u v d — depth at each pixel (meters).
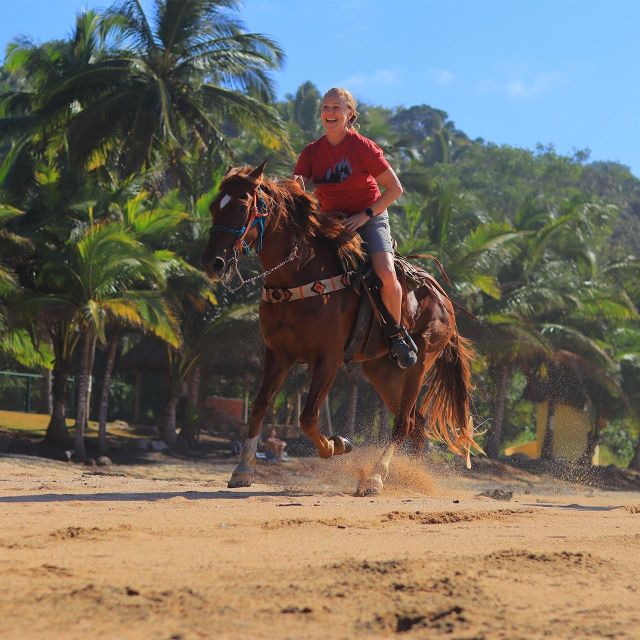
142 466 24.84
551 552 3.16
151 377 38.84
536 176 87.06
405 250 31.11
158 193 32.56
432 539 3.71
